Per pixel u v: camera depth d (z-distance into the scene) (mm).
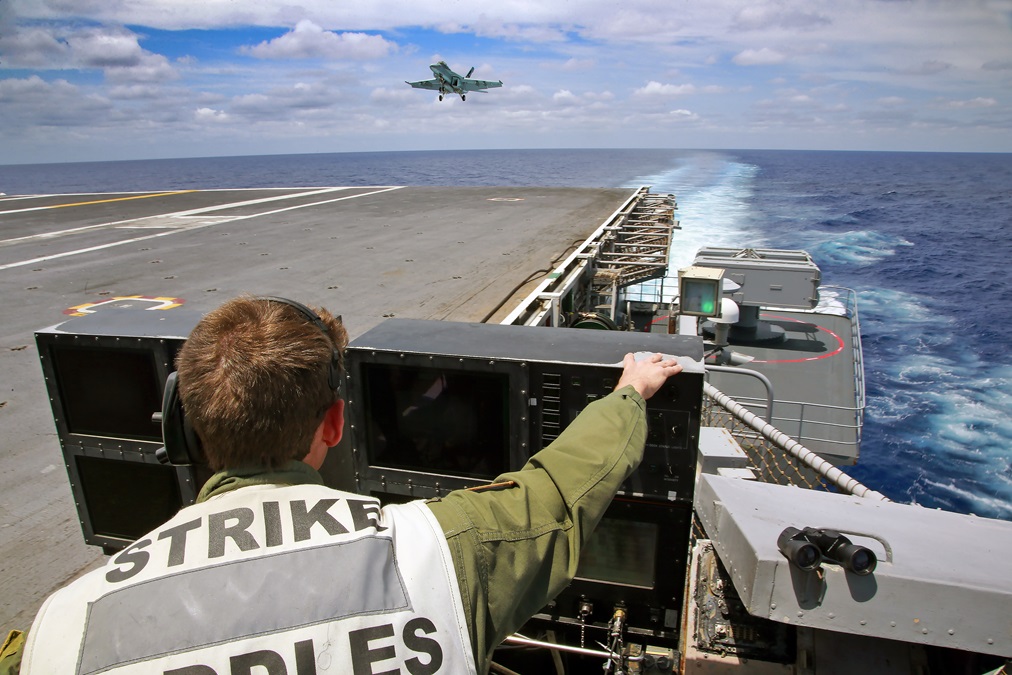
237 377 974
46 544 3762
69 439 3346
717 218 46938
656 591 2924
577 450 1281
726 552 2729
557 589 1144
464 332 3082
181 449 1758
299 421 1024
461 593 986
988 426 16359
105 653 832
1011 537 2711
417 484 2963
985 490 13727
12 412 5301
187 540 937
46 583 3426
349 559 935
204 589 881
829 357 10102
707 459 4062
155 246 11500
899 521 2789
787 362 9977
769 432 3826
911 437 15875
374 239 11953
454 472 2945
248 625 858
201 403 993
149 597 875
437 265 9594
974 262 36031
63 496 4234
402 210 16312
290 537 943
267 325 1036
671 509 2781
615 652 2893
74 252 10992
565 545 1163
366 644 883
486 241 11516
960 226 50562
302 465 1065
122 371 3166
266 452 1011
